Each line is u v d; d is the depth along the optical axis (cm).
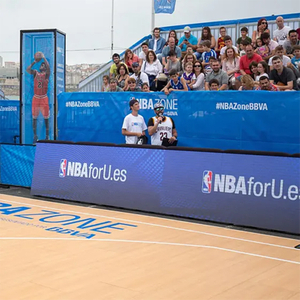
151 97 989
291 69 946
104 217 819
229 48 1095
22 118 1177
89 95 1075
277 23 1152
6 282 481
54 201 961
